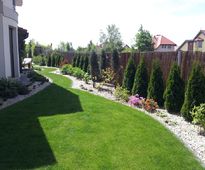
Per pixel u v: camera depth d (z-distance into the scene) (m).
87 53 19.55
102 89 12.62
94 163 4.70
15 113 7.69
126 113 8.06
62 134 6.04
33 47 40.62
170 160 4.93
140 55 11.45
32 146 5.36
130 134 6.17
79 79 16.67
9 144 5.44
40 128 6.41
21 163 4.65
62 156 4.94
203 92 7.43
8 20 12.59
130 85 11.13
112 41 65.19
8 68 12.44
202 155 5.28
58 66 29.67
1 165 4.56
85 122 6.96
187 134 6.45
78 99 9.88
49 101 9.36
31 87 11.89
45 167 4.52
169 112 8.59
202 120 6.56
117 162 4.77
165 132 6.44
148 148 5.41
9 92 9.62
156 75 9.31
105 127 6.62
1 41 11.69
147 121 7.32
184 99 8.22
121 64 13.29
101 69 15.22
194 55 8.62
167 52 9.92
